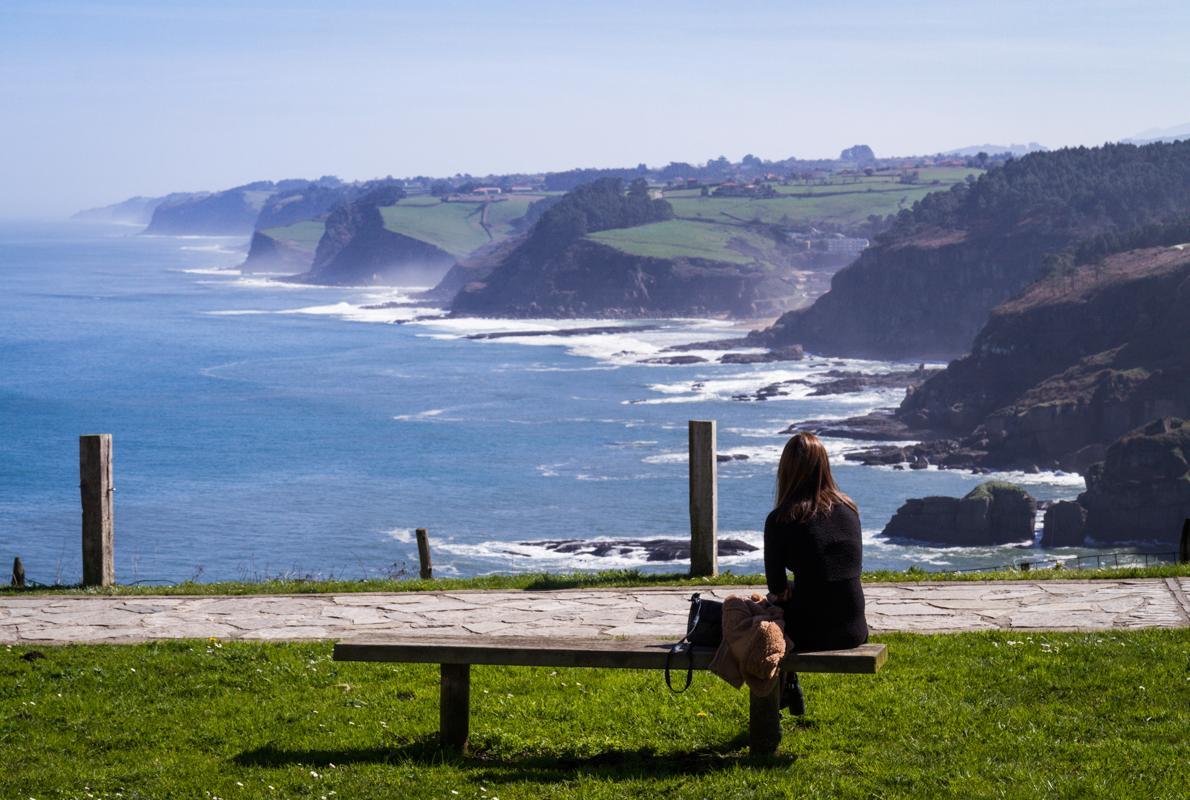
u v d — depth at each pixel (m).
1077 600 12.30
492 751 8.82
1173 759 7.82
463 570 70.00
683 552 71.62
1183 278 129.62
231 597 13.77
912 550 81.50
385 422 127.75
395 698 9.91
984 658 10.16
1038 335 135.00
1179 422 91.19
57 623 12.67
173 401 143.62
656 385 155.62
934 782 7.71
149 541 78.00
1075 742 8.22
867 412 134.12
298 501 90.81
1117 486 86.38
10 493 93.25
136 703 9.96
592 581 14.09
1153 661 9.80
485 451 110.75
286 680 10.45
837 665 7.89
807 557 8.00
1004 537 83.44
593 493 92.75
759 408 136.38
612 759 8.58
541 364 179.50
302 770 8.45
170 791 8.16
